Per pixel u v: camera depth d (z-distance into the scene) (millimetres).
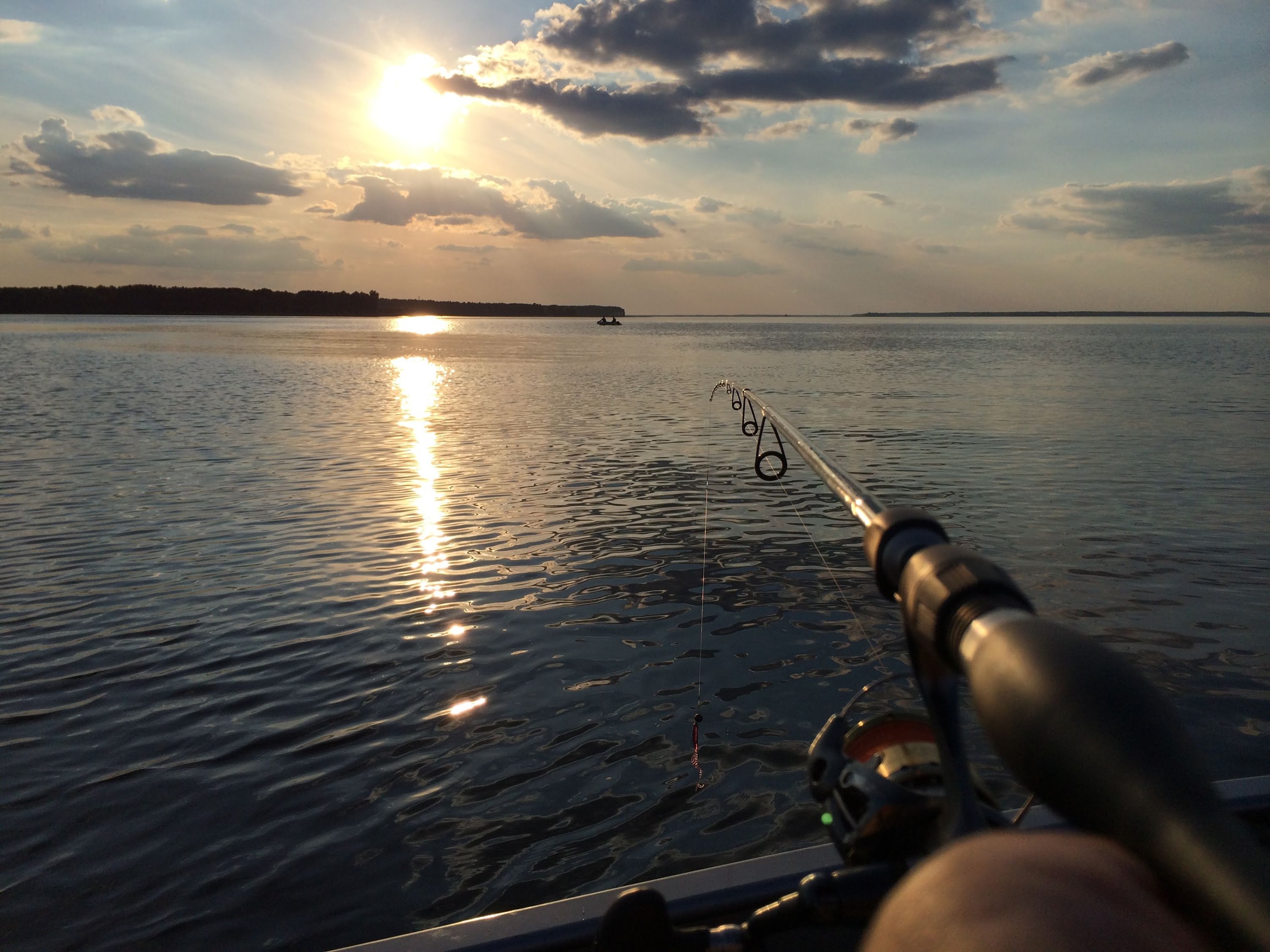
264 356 50688
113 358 46781
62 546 9648
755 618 7223
